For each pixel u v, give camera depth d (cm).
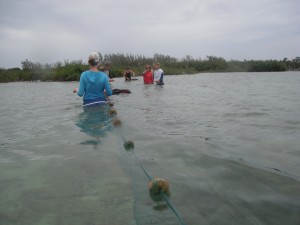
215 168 295
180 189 246
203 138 413
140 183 259
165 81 2055
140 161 319
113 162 316
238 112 632
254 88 1304
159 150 357
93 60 693
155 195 235
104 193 241
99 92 709
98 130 472
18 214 215
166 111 662
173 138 414
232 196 233
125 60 5200
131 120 552
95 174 283
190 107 723
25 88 1925
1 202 234
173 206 217
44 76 3500
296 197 229
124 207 217
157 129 475
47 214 213
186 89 1298
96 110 664
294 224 192
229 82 1811
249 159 320
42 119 614
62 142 406
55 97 1134
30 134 473
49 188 256
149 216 203
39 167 309
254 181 261
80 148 372
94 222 199
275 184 254
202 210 211
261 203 220
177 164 308
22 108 823
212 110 670
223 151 351
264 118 555
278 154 336
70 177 278
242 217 201
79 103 871
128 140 405
